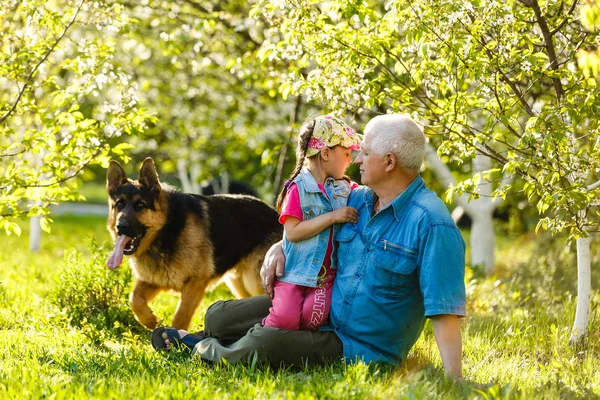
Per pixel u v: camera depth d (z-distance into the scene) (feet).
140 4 33.35
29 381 11.42
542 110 14.38
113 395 10.47
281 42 18.21
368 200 13.06
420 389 10.73
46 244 50.39
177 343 14.74
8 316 19.66
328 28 17.01
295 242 13.07
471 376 13.00
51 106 21.20
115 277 20.63
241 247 21.03
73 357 13.97
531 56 14.69
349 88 17.51
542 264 31.63
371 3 25.13
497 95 15.30
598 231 15.76
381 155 12.30
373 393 10.59
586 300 16.53
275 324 12.93
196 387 11.00
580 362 14.66
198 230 19.54
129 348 15.96
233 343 14.05
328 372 12.16
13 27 19.44
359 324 12.73
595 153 14.96
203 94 43.27
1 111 18.72
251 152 46.93
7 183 18.06
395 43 18.51
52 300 20.72
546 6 15.58
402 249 12.25
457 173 41.29
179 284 19.29
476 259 41.16
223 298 25.99
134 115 19.36
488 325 18.72
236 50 33.55
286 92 19.08
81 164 19.07
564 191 14.23
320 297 12.98
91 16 20.06
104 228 68.85
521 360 15.06
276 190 33.27
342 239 12.98
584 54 11.38
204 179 50.06
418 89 17.63
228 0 33.04
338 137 13.12
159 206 19.07
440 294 11.78
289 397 10.11
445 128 16.33
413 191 12.51
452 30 14.78
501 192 15.62
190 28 31.17
